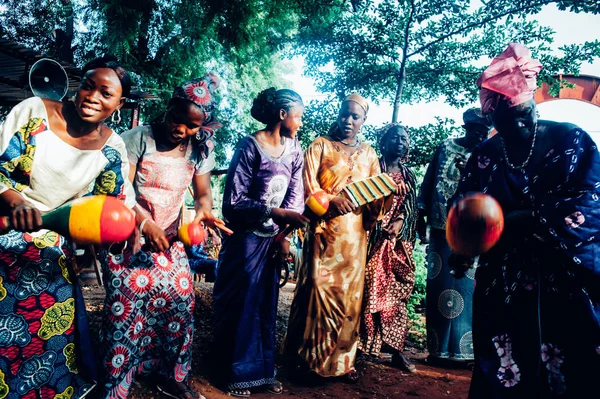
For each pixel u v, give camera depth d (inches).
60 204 99.5
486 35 268.4
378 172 169.5
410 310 297.0
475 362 97.9
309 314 156.9
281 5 609.9
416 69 279.6
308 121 270.2
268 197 146.9
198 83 118.3
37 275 93.4
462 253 85.5
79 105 93.0
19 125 91.8
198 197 130.0
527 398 91.5
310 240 158.2
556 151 93.2
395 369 177.8
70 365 96.8
